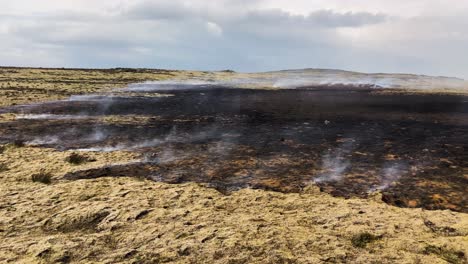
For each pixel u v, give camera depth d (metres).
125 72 105.31
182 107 37.94
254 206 11.40
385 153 17.91
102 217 10.62
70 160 16.41
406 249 8.70
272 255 8.42
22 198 12.02
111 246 9.04
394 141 20.67
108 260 8.38
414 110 35.16
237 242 8.97
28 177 14.23
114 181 13.77
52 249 8.81
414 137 21.80
